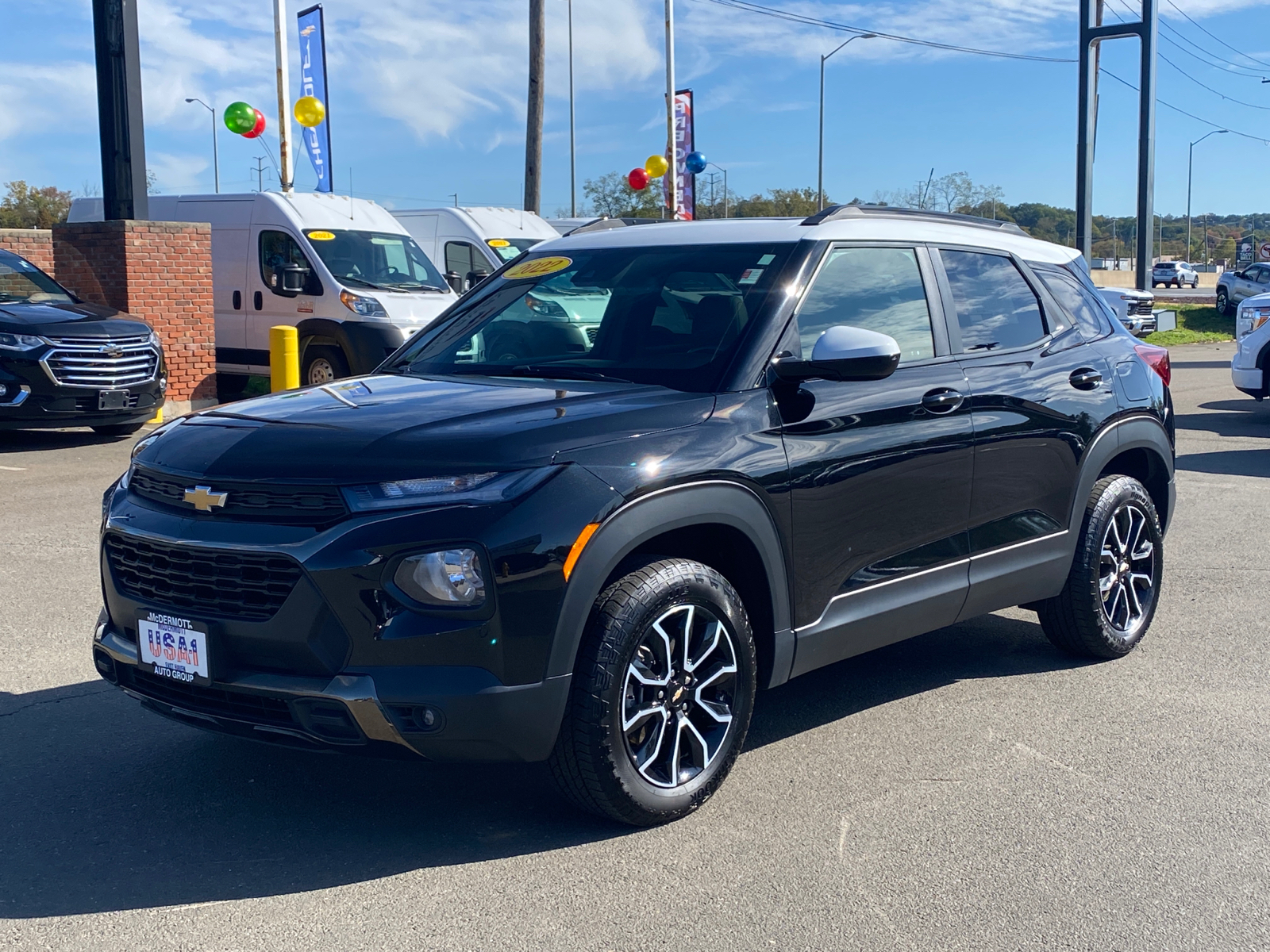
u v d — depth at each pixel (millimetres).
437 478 3311
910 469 4359
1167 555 7707
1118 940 3082
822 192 48656
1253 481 10523
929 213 5121
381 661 3238
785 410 4008
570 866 3465
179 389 15234
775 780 4129
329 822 3762
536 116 25094
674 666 3689
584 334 4477
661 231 4926
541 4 24750
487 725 3283
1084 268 5789
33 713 4691
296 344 12539
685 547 3945
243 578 3352
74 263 15023
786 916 3191
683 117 28359
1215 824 3791
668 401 3818
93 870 3418
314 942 3035
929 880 3400
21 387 11180
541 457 3408
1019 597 5023
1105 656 5523
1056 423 5039
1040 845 3635
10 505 8859
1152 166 37125
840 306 4383
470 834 3680
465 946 3023
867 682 5254
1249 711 4871
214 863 3471
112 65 14398
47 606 6184
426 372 4605
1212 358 26578
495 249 19719
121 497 3791
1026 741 4523
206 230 15273
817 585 4098
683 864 3484
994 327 4996
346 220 15812
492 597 3258
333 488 3312
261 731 3393
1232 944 3064
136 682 3701
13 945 3000
